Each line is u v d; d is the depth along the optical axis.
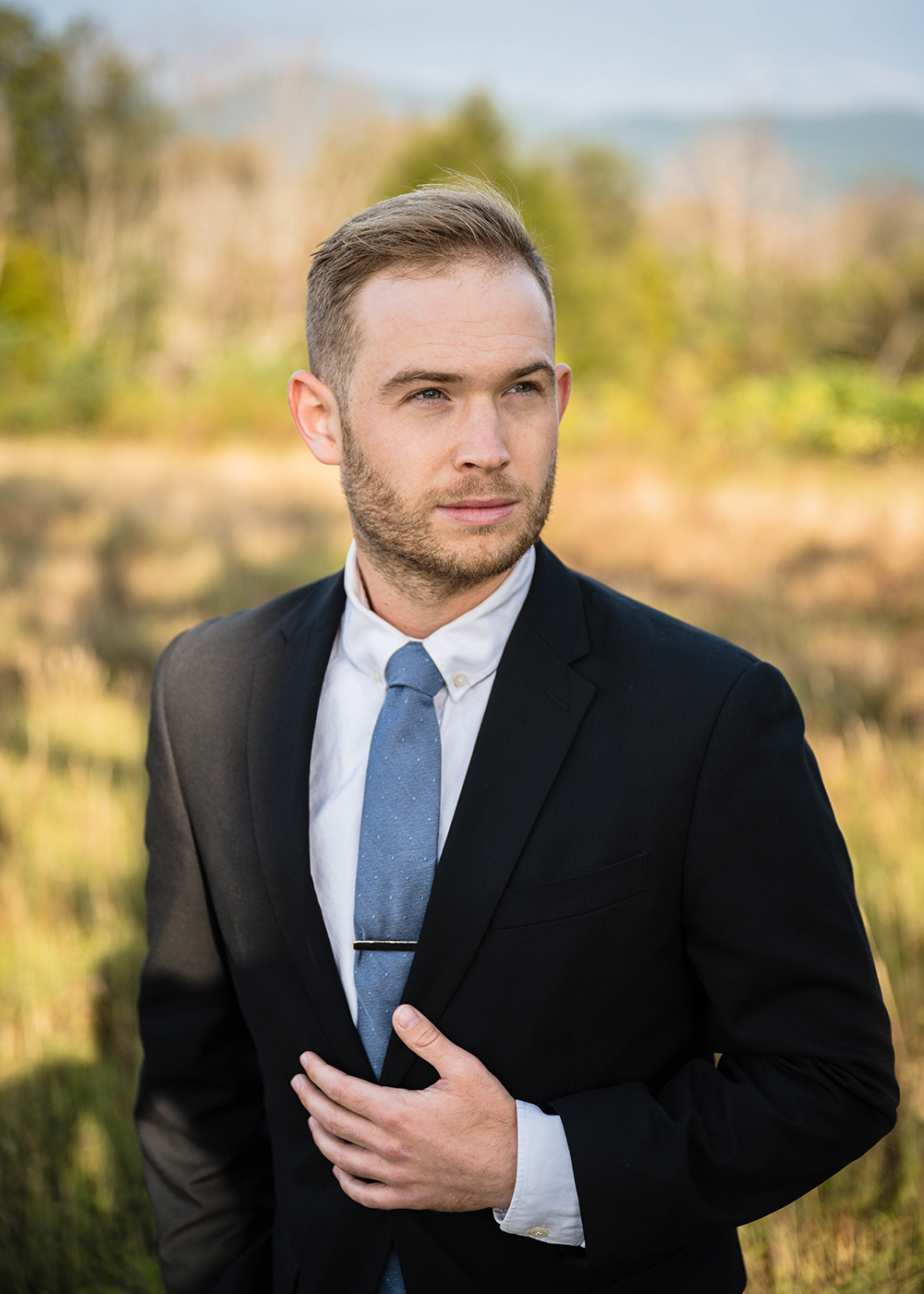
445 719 1.08
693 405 15.87
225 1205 1.27
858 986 0.99
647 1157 0.96
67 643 5.65
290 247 35.50
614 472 11.92
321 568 7.60
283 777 1.12
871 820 3.36
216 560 7.61
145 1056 1.29
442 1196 0.97
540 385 1.01
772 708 1.03
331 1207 1.07
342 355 1.01
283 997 1.10
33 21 34.06
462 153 28.03
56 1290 1.96
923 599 6.45
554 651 1.07
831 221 37.50
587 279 27.78
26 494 10.38
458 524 0.98
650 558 7.72
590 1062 1.02
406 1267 1.01
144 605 6.63
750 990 1.00
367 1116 0.97
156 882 1.27
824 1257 1.90
